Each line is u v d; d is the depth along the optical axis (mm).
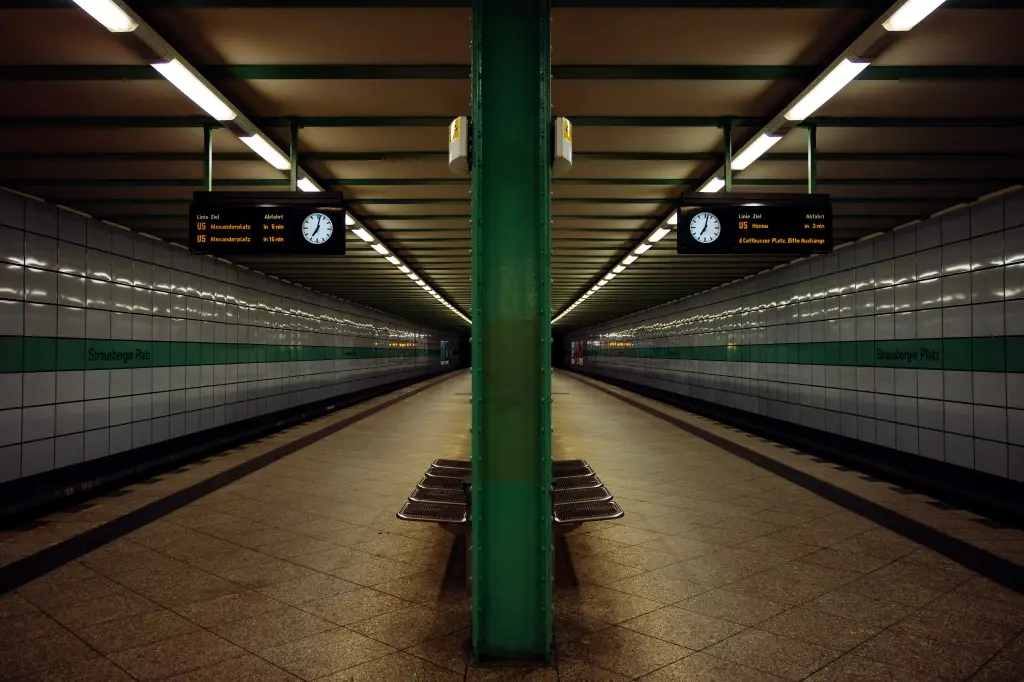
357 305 20516
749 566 4180
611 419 13898
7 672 2744
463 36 3525
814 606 3510
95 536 4812
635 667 2811
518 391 2900
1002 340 6109
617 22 3369
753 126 4797
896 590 3742
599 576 4004
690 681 2689
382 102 4387
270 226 5129
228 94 4254
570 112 4605
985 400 6297
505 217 2928
